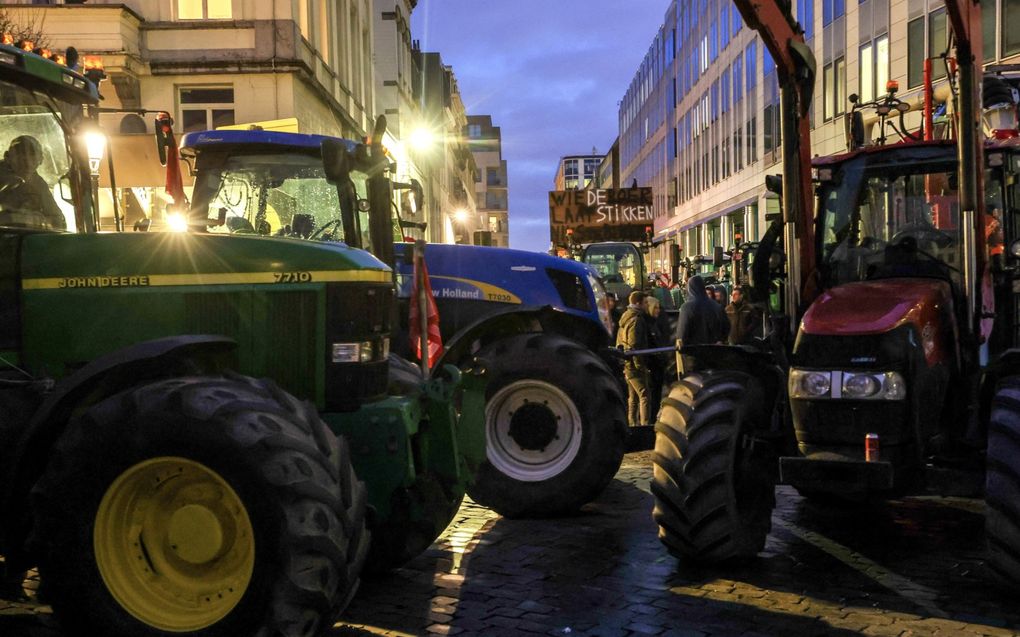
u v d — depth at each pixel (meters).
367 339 4.77
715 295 14.34
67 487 3.88
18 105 5.03
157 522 3.93
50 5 18.62
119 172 11.69
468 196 77.44
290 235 7.29
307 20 22.62
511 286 7.65
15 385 4.36
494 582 5.17
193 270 4.67
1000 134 8.40
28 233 4.73
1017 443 4.68
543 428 6.81
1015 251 5.52
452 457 5.18
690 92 58.91
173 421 3.76
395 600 4.87
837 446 5.13
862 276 5.99
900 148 6.00
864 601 4.78
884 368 5.00
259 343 4.67
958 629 4.37
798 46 5.76
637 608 4.71
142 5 19.97
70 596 3.89
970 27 5.41
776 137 38.91
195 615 3.82
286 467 3.72
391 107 36.50
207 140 7.30
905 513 6.68
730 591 4.96
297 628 3.69
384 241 7.45
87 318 4.62
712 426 5.24
